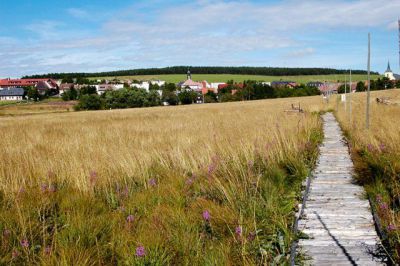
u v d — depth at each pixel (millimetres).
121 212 8000
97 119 39000
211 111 46594
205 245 6508
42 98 153750
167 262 5984
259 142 13609
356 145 16266
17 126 31078
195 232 6949
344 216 8391
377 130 18438
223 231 7043
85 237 6582
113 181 10211
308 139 17094
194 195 9297
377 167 10867
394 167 10445
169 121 30578
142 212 8148
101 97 107500
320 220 8180
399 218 7375
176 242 6465
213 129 20703
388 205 8406
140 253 5832
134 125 27891
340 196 9883
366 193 9828
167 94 118375
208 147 13109
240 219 7148
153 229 6934
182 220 7191
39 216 7480
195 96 122875
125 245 6324
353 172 12359
